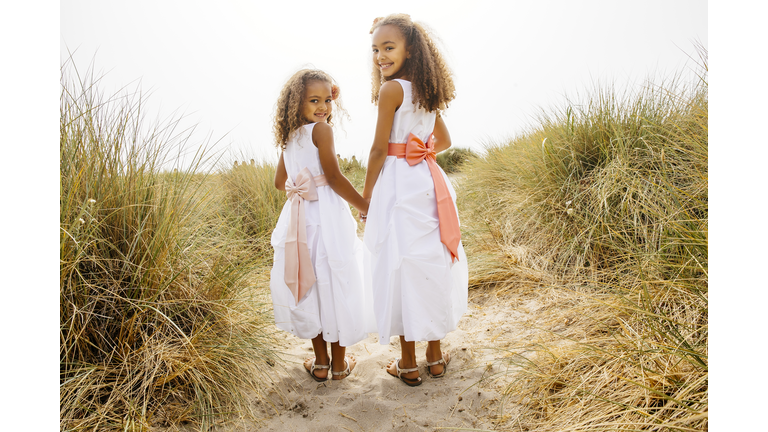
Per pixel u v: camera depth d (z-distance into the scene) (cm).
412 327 163
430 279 165
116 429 133
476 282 274
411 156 172
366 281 190
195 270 193
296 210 178
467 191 436
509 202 351
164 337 159
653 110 284
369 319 188
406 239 165
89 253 157
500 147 492
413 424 149
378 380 180
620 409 130
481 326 224
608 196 256
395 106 170
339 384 180
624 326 165
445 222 171
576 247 257
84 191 163
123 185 170
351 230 183
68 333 140
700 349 138
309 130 178
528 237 305
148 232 170
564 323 203
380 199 174
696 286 161
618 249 227
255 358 179
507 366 174
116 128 175
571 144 305
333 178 176
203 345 164
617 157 263
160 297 167
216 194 311
